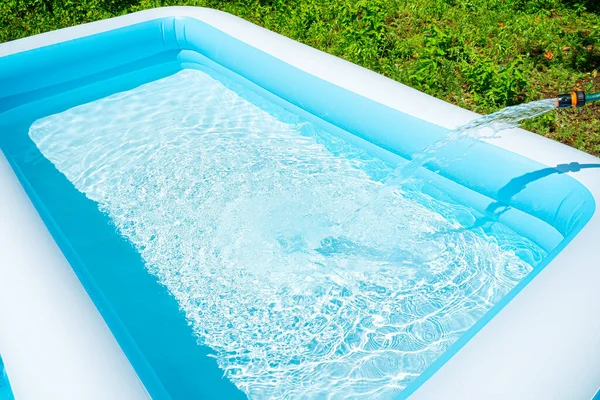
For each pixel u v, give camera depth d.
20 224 2.67
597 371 1.96
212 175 3.86
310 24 5.66
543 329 2.04
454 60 4.92
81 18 6.06
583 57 4.95
